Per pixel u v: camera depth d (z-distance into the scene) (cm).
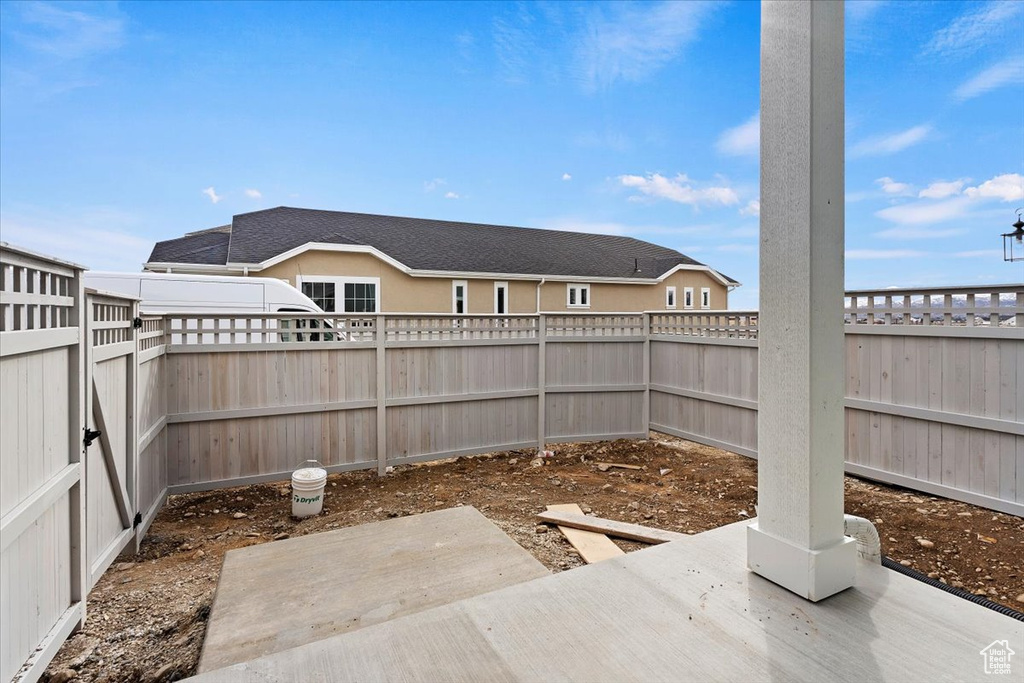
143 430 393
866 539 220
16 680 188
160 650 238
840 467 191
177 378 481
